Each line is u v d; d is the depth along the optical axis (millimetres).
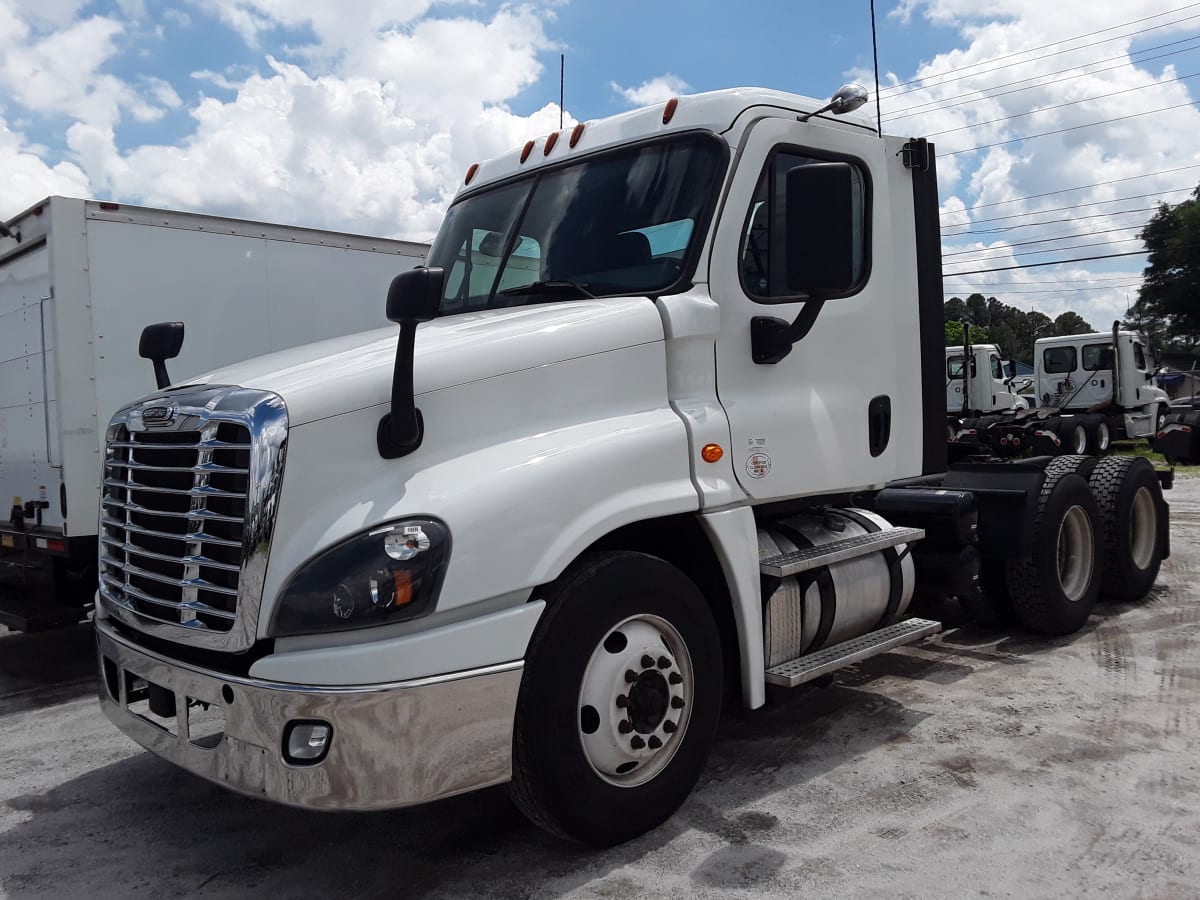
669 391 3611
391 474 2967
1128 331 22422
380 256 8141
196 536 2961
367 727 2707
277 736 2738
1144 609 6656
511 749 2959
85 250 6219
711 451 3596
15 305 6613
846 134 4336
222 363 6992
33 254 6414
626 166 4066
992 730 4363
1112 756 4016
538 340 3299
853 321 4320
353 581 2729
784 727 4484
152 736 3197
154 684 3148
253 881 3246
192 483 3016
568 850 3346
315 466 2869
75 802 4000
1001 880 3045
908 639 4406
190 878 3283
